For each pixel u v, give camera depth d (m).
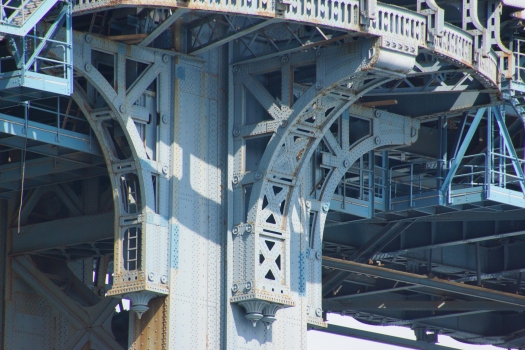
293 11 99.94
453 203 127.00
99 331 128.12
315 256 116.06
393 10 103.88
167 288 105.25
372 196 127.50
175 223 106.44
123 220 105.75
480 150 138.00
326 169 119.44
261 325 109.56
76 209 124.69
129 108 104.88
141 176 105.06
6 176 117.00
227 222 108.81
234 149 110.06
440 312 171.00
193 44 109.12
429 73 113.38
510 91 123.31
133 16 105.88
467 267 157.62
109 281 137.88
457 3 115.19
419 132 136.25
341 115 120.25
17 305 126.12
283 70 108.56
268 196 108.62
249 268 107.44
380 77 106.38
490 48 116.00
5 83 92.06
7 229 127.12
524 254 156.75
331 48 105.88
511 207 130.50
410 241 146.00
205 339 106.94
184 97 108.44
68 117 112.00
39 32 96.06
